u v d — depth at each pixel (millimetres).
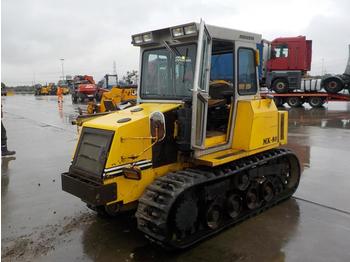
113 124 4074
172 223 3920
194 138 4094
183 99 4484
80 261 3900
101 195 3777
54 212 5285
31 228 4750
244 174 4852
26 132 13219
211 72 5219
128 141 3994
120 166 3949
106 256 3988
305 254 3912
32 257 4008
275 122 5359
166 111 4289
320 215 4961
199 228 4367
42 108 25516
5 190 6320
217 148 4699
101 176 3865
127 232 4574
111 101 13047
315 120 14477
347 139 10258
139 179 3820
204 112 4266
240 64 4863
